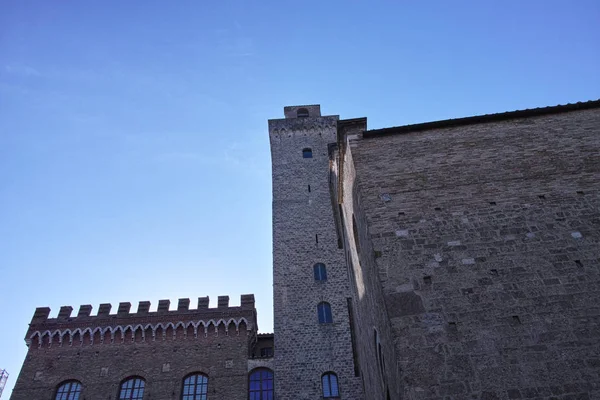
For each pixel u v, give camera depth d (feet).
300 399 117.91
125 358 128.47
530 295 37.76
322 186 163.63
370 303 53.83
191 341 132.05
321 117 186.60
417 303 37.91
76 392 122.11
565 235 41.75
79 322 135.23
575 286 38.04
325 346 126.72
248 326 135.03
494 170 48.52
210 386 122.21
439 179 48.37
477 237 42.42
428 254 41.42
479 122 54.13
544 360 33.81
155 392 121.19
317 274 141.49
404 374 33.78
